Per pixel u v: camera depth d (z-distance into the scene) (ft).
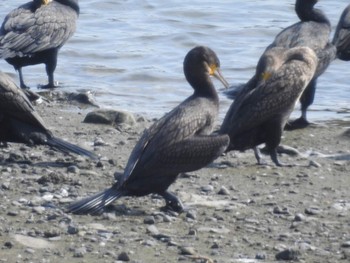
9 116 47.70
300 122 59.47
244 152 51.49
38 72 75.36
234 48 83.41
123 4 97.40
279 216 40.22
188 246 35.76
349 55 63.72
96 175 45.27
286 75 48.32
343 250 36.27
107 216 38.83
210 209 40.93
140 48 82.74
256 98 47.83
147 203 41.50
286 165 48.67
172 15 93.86
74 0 71.26
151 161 39.27
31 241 35.73
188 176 46.14
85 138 53.88
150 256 34.88
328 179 46.37
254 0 98.17
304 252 35.94
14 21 68.64
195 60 41.78
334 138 55.93
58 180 43.75
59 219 38.34
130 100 67.46
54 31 68.90
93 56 80.12
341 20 64.64
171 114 40.81
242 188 44.52
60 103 64.03
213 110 41.29
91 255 34.71
